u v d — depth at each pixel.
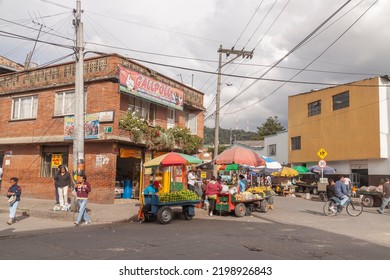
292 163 38.72
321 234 10.75
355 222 14.02
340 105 32.56
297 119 37.88
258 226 12.37
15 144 19.84
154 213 12.86
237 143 52.62
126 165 20.00
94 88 17.28
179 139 20.84
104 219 13.15
